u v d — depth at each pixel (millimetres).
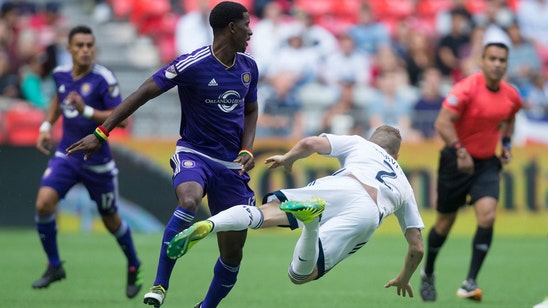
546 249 50688
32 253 45125
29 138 58875
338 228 21891
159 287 20625
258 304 29469
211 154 22438
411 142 57344
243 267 41031
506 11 75000
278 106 65688
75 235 54562
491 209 31438
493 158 32469
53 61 66625
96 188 31453
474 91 31844
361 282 36531
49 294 31375
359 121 62531
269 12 71125
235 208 20875
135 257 30969
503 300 31469
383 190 22344
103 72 31672
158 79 21719
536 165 57938
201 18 70438
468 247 51875
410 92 68375
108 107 31562
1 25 68438
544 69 75062
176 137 57125
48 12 71438
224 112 22312
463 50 71625
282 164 22969
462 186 32062
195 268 40500
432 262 31719
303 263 21453
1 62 66250
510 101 32281
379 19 73750
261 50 69625
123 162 54938
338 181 22359
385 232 60000
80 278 36344
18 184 55156
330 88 68375
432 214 56812
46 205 30781
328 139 23062
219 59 22047
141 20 72875
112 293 32000
